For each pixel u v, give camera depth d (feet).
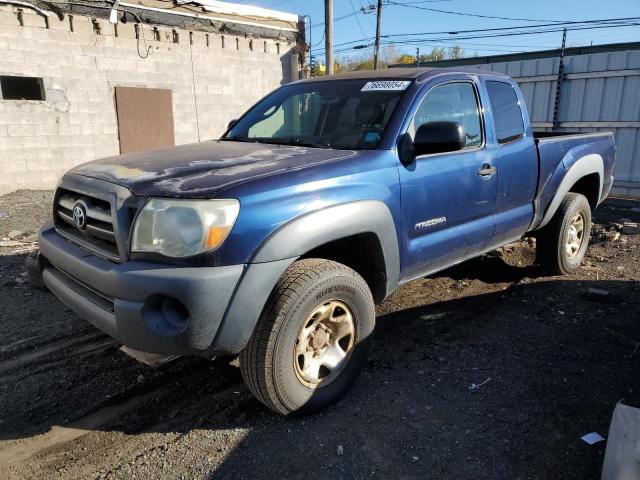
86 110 40.78
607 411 10.14
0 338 13.09
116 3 40.24
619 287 16.81
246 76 50.26
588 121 38.01
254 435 9.42
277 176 9.18
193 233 8.23
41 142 39.01
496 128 13.97
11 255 20.06
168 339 8.30
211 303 8.20
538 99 40.55
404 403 10.38
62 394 10.78
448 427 9.64
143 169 9.77
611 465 7.54
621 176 36.83
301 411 9.66
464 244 12.95
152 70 43.93
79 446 9.21
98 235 9.43
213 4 46.68
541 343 12.95
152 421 9.92
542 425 9.70
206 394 10.82
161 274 8.17
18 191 37.86
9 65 36.68
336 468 8.59
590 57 37.37
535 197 15.49
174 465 8.69
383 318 14.51
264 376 9.02
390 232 10.65
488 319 14.42
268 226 8.66
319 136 12.23
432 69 13.24
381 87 12.47
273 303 8.93
